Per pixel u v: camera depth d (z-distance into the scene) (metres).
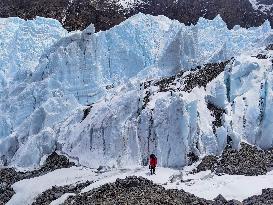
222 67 45.56
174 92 40.50
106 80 54.16
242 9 108.38
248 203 31.41
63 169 40.66
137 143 40.31
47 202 35.03
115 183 33.94
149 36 58.81
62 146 43.50
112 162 40.28
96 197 32.81
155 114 40.28
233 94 42.44
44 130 44.06
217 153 39.47
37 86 48.22
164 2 102.69
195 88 42.84
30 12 90.06
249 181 34.88
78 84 48.66
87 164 41.16
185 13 101.00
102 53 54.91
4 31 58.47
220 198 31.84
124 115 41.56
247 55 46.59
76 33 49.47
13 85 51.25
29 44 56.94
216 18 64.38
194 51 53.62
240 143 39.78
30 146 43.47
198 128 39.97
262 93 41.62
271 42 55.91
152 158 36.59
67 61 48.59
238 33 64.81
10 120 48.16
